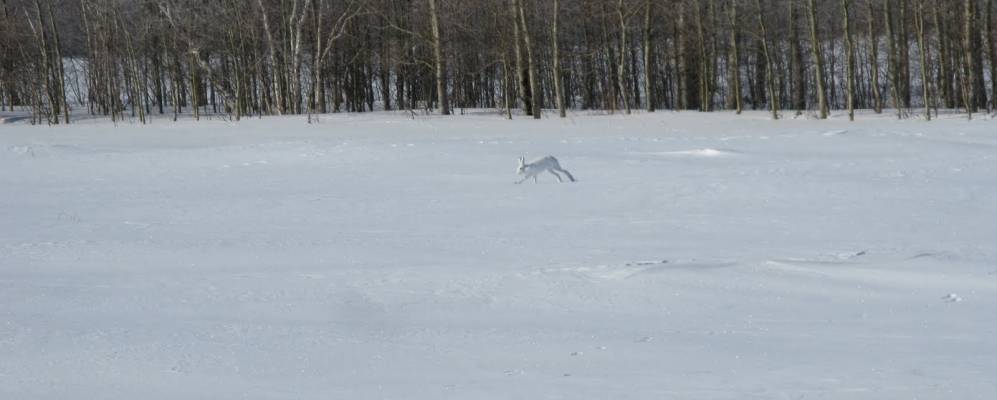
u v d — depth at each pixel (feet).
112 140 137.18
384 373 28.32
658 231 58.80
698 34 211.82
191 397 26.05
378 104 280.10
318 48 205.98
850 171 82.53
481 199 75.25
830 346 30.17
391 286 42.37
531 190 79.15
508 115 175.11
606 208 69.31
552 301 38.99
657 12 209.26
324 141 127.85
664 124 151.74
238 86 201.16
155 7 222.28
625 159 100.27
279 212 71.56
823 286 40.16
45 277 46.80
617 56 255.70
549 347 31.19
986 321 33.55
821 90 171.32
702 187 75.72
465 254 51.88
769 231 57.77
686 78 230.68
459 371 28.27
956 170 81.61
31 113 224.53
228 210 73.00
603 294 39.86
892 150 103.14
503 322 35.68
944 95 202.80
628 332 33.32
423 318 36.58
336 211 71.51
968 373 25.80
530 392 25.36
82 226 65.77
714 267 43.68
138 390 27.02
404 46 217.36
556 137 131.34
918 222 59.31
